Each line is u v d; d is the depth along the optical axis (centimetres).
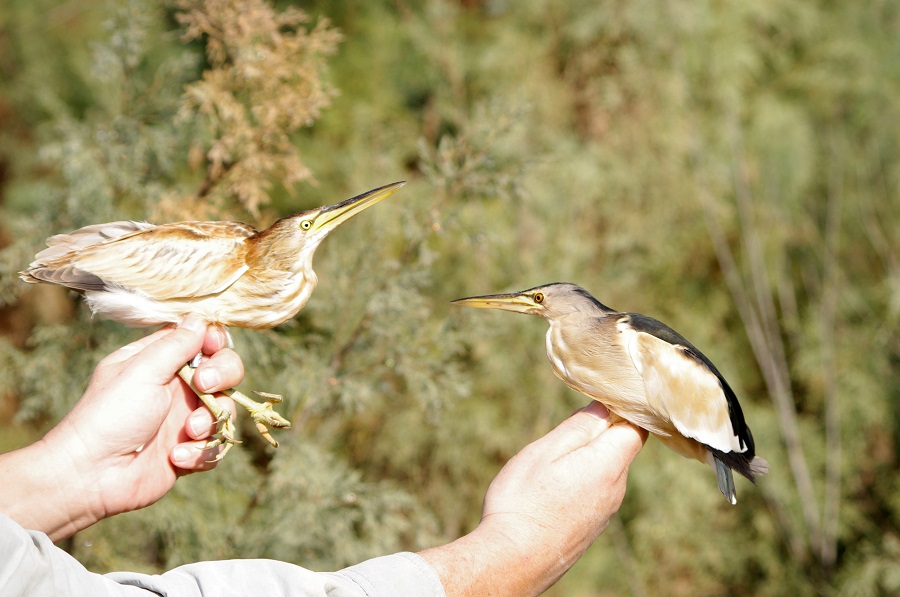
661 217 1412
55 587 238
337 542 764
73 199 709
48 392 738
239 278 424
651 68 1424
